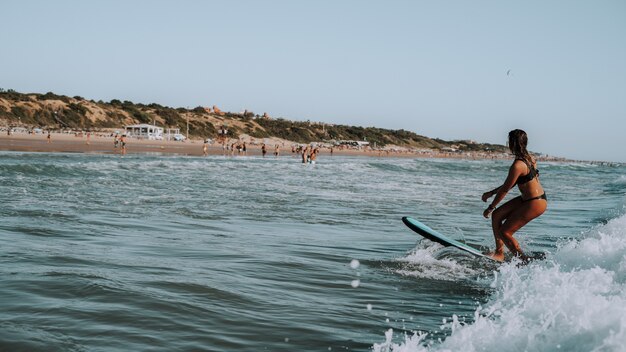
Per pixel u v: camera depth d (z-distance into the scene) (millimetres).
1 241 7031
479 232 10906
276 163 49344
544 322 3271
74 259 6152
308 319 4398
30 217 9492
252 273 6059
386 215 13219
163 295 4777
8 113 118625
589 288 4133
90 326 3875
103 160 39562
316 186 22781
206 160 50500
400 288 5797
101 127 129125
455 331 3490
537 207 7547
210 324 4102
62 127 122375
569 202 18891
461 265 7246
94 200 13133
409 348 3447
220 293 5023
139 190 16781
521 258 7758
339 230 10344
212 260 6688
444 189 24688
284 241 8648
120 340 3641
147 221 10078
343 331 4141
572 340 2910
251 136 155250
